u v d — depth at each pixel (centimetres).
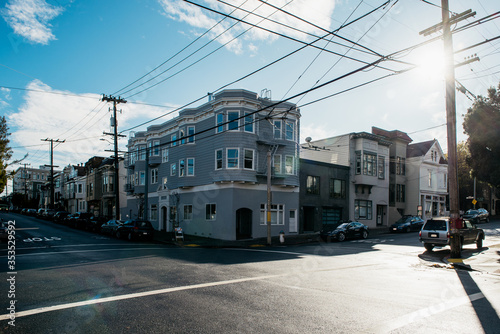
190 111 3209
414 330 594
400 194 4222
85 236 2816
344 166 3509
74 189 6412
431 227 1864
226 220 2719
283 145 2939
